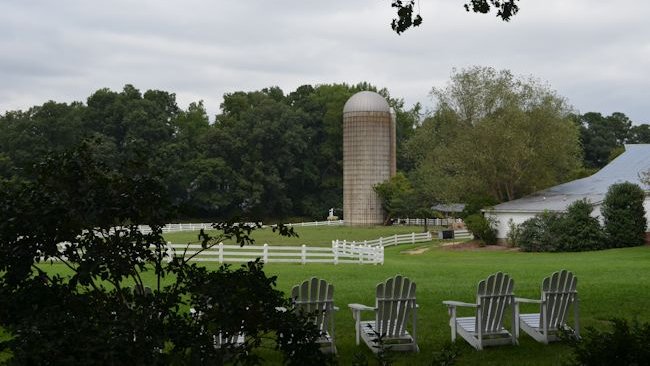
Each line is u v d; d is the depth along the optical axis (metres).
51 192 5.88
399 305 11.16
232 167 104.38
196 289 5.96
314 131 112.25
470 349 11.38
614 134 127.44
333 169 115.56
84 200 5.83
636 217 44.84
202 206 99.19
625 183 45.78
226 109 116.62
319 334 6.23
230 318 5.87
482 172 59.53
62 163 5.92
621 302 16.83
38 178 5.93
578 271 27.12
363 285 21.69
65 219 5.80
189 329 5.86
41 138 91.50
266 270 28.00
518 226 47.56
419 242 57.47
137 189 6.05
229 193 100.75
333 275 25.69
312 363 6.16
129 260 5.98
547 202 51.75
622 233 44.41
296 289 10.70
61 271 24.20
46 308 5.48
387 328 11.24
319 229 79.00
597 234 44.31
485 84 62.84
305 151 111.31
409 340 11.36
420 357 10.74
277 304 6.16
